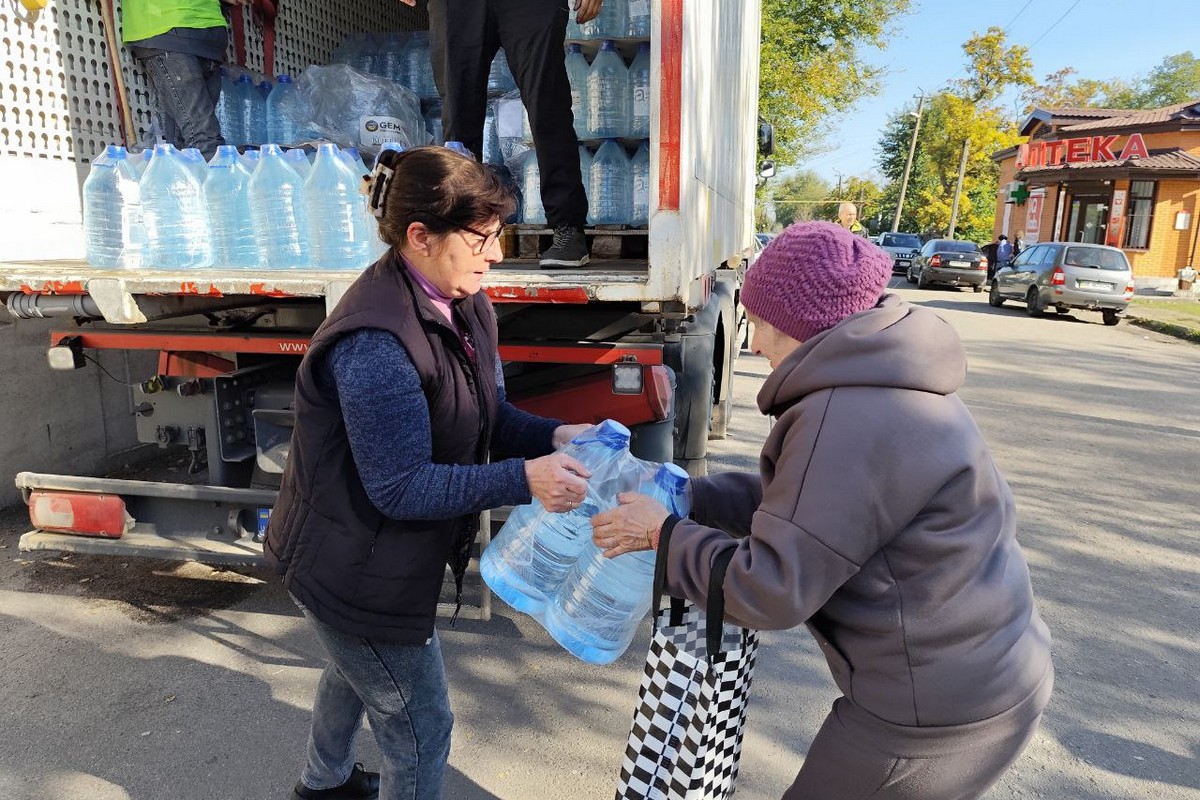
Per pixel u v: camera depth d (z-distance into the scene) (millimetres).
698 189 3100
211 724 2797
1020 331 14648
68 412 4965
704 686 1619
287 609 3617
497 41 3730
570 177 3512
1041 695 1480
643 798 1713
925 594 1368
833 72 25172
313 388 1646
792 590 1306
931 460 1315
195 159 3615
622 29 4086
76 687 2994
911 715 1406
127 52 4395
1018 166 30125
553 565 1901
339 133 4742
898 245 32438
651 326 3168
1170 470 6133
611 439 1818
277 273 3201
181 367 3494
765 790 2582
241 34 4816
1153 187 24734
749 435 6680
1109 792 2594
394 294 1599
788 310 1439
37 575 3898
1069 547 4590
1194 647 3504
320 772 2127
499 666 3248
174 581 3867
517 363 3260
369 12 6102
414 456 1578
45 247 4043
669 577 1495
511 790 2537
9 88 3832
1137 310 18406
